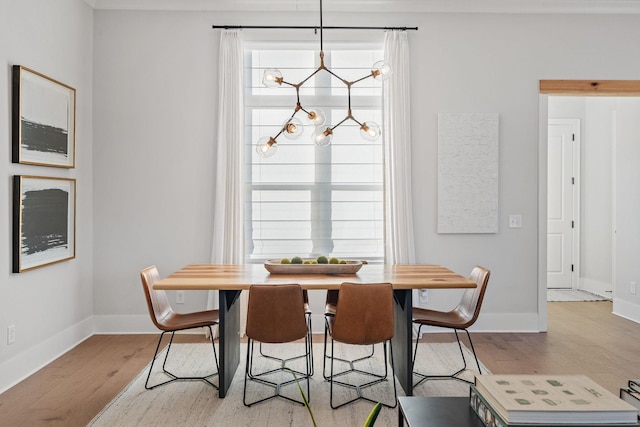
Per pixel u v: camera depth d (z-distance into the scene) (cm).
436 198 434
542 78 435
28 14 321
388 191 430
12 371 305
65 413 264
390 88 427
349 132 448
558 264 662
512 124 435
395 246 425
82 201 405
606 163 604
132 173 426
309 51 447
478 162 433
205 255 429
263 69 447
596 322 473
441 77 434
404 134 425
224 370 288
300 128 319
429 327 436
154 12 426
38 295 336
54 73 356
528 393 128
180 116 427
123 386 304
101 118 424
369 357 365
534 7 429
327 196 449
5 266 297
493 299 437
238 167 423
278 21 432
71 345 385
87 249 416
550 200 662
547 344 396
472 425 132
